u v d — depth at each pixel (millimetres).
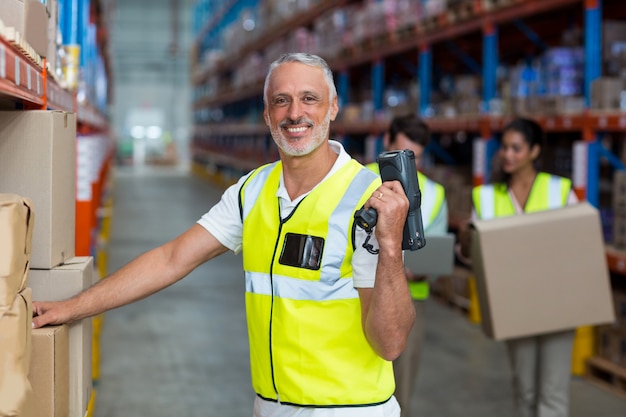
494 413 4250
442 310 6617
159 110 32875
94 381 4703
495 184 3621
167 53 32219
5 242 1555
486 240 3250
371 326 1844
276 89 1917
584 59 5297
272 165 2117
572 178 5672
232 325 6191
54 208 2055
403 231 1860
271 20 12812
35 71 1906
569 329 3309
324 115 1934
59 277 2061
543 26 6785
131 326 6070
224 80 20500
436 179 6992
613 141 6004
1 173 2008
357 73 10750
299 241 1938
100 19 8445
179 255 2121
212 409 4305
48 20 2305
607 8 5602
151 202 15805
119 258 9000
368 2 8445
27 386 1595
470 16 6156
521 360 3406
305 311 1934
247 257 2055
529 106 5445
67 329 2014
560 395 3332
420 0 7117
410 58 9219
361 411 1959
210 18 23641
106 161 13688
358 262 1881
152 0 31766
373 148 8242
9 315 1552
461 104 6613
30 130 2006
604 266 3285
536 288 3266
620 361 4605
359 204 1922
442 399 4457
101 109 9430
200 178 23891
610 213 4941
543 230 3260
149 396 4477
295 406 1968
